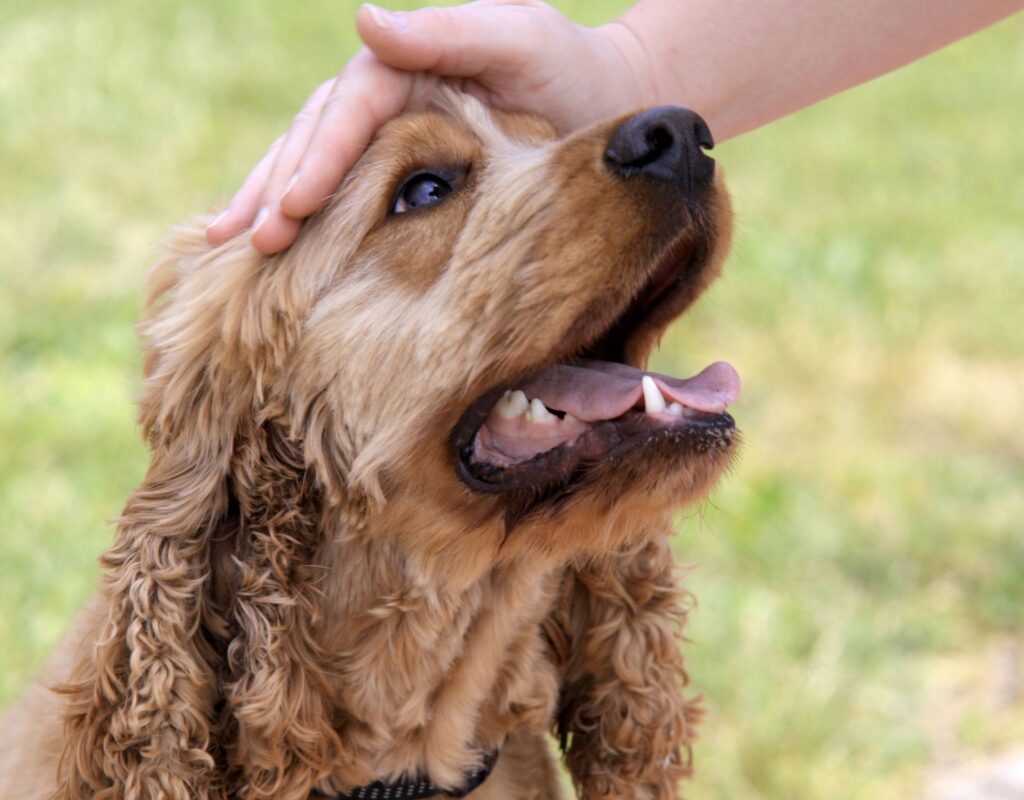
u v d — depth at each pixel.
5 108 2.48
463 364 0.79
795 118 2.79
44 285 1.79
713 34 0.89
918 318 1.79
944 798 1.07
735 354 1.69
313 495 0.81
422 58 0.82
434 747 0.83
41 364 1.59
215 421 0.81
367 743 0.82
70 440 1.42
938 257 2.03
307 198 0.80
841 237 2.08
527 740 0.87
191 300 0.81
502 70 0.84
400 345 0.80
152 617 0.79
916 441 1.50
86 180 2.18
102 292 1.78
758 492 1.36
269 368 0.81
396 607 0.81
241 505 0.81
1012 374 1.66
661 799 0.89
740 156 2.51
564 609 0.87
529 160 0.80
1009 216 2.23
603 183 0.78
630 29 0.88
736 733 1.10
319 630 0.81
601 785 0.88
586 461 0.79
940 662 1.19
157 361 0.82
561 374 0.81
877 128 2.75
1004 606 1.23
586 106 0.87
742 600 1.22
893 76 3.15
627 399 0.79
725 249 0.81
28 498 1.30
